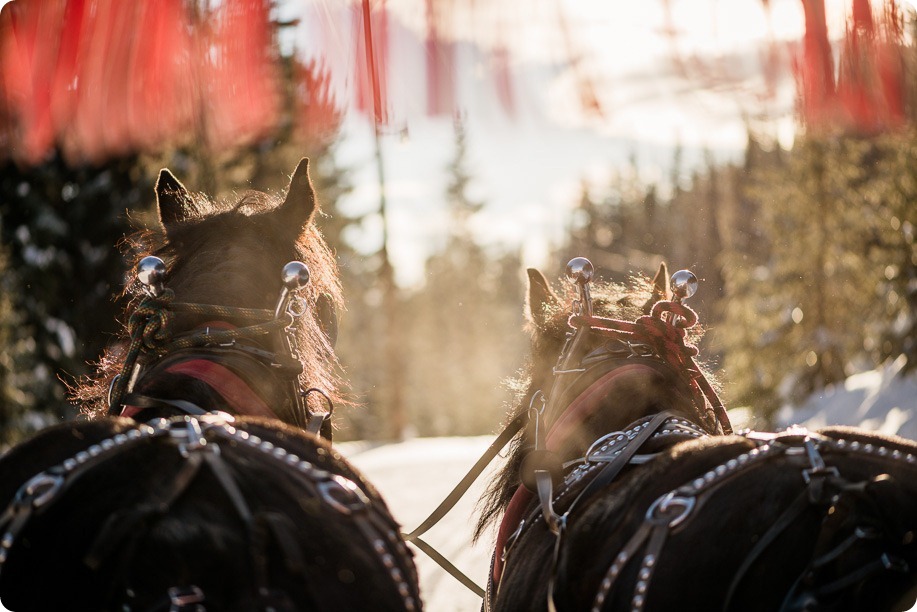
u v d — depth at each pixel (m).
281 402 5.83
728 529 4.46
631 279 7.61
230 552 4.05
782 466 4.55
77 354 26.00
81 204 25.75
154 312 5.65
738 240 30.56
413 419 91.56
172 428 4.57
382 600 4.39
